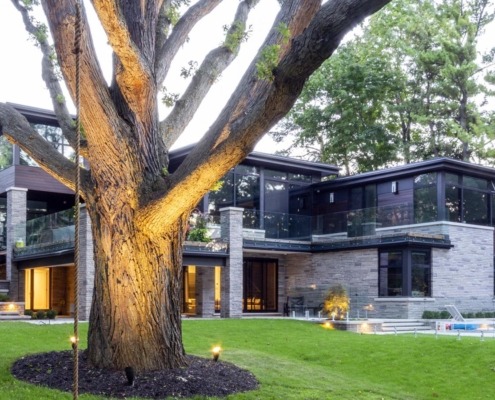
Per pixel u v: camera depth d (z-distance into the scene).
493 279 23.23
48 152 9.26
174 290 9.20
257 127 7.20
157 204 8.27
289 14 8.06
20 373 8.69
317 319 20.08
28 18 9.77
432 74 33.88
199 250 20.19
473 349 13.30
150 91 8.59
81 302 17.97
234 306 20.92
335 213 24.20
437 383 11.48
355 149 34.09
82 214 18.22
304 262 24.78
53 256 20.41
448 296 21.70
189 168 8.20
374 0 6.17
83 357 9.32
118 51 7.64
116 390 7.96
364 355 13.55
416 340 14.74
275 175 25.19
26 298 23.64
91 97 8.12
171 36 9.99
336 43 6.38
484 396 10.70
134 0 9.18
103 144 8.44
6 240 24.00
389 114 35.81
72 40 7.86
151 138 8.88
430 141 34.34
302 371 10.69
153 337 8.88
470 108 30.94
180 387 8.20
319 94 34.91
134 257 8.71
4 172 24.28
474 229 22.77
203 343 13.95
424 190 22.72
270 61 6.99
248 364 10.64
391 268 21.48
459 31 31.53
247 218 23.19
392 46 34.34
